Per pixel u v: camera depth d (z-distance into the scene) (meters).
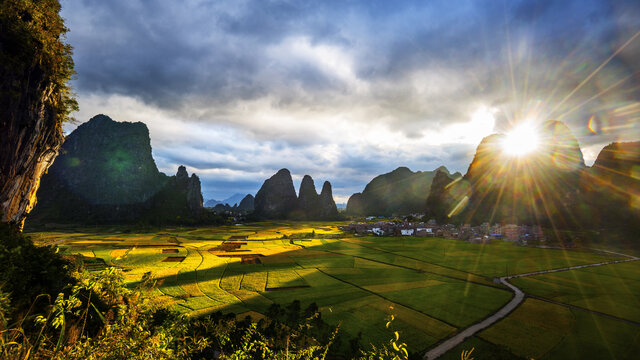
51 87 25.73
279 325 27.56
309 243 134.00
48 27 24.31
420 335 37.62
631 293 58.66
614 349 34.41
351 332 37.38
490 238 145.50
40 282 9.75
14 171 22.92
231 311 44.75
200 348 5.69
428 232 169.38
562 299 54.34
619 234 133.62
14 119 21.89
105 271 6.14
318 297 54.09
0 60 20.28
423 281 67.75
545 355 33.12
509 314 45.97
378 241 141.88
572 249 117.12
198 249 111.56
